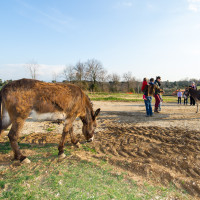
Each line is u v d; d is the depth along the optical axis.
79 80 42.38
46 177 2.99
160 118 8.59
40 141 5.04
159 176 3.15
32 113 3.50
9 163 3.59
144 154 4.08
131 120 8.19
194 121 7.70
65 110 3.80
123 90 48.94
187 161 3.55
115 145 4.68
